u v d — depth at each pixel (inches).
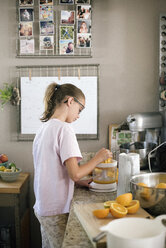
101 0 106.3
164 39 105.0
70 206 63.3
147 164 82.0
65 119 68.0
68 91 67.1
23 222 101.8
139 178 58.4
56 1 106.7
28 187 109.9
